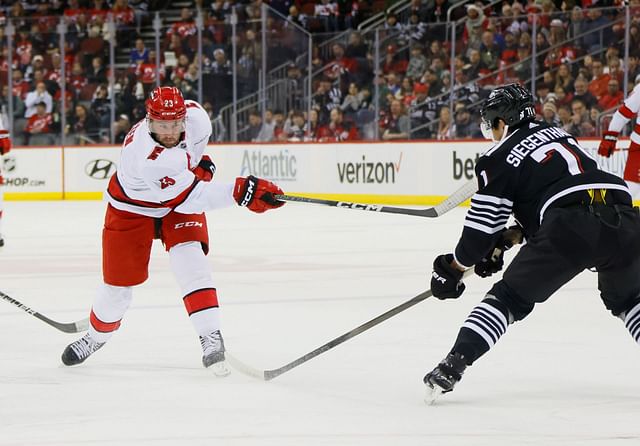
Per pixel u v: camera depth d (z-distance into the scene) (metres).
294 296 9.87
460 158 21.53
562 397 5.69
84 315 8.94
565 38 20.62
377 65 22.66
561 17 20.69
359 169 22.67
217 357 6.29
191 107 6.34
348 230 16.62
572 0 22.72
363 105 22.89
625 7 20.02
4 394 5.96
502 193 5.33
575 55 20.50
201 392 5.95
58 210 21.75
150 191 6.15
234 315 8.80
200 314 6.36
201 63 24.06
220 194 6.08
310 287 10.47
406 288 10.34
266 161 23.73
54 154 25.28
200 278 6.41
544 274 5.29
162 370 6.61
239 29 23.73
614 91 20.16
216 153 24.16
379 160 22.42
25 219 19.44
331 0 26.41
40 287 10.66
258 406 5.57
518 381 6.11
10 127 25.50
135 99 24.75
